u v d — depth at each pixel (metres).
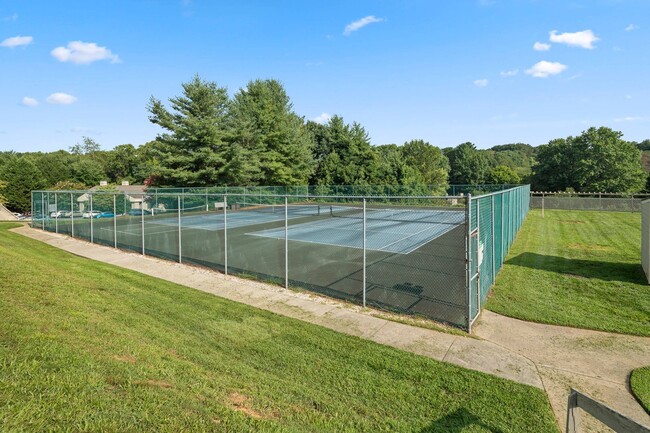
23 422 2.58
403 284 9.47
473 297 7.19
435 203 38.59
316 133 56.69
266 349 5.73
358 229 20.67
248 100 46.53
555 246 14.68
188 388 3.90
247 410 3.71
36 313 5.47
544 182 52.69
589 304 7.94
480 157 73.44
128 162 88.88
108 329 5.50
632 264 11.37
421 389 4.65
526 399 4.48
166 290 8.94
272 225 22.81
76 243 16.61
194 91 36.50
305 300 8.44
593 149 47.75
